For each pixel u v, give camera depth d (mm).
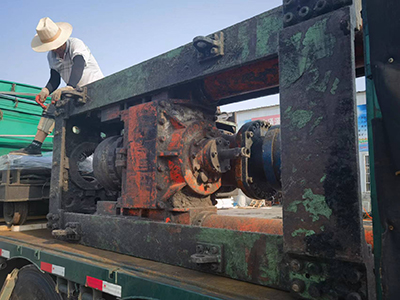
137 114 2469
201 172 2312
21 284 2984
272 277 1642
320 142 1482
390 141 1259
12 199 3416
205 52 2080
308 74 1550
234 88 2350
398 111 1241
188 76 2186
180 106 2453
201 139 2389
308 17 1605
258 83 2217
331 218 1417
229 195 3266
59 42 3553
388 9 1309
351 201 1370
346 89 1429
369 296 1339
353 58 1446
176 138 2299
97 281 2105
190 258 1979
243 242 1764
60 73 3826
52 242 2938
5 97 4547
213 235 1888
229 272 1803
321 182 1461
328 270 1433
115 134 3791
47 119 3900
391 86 1267
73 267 2307
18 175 3490
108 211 2699
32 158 3631
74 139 3488
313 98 1522
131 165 2463
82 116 3432
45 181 3725
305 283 1499
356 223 1351
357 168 1373
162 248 2135
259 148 2428
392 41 1285
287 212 1552
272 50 1792
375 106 1339
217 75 2312
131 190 2443
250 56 1884
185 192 2381
